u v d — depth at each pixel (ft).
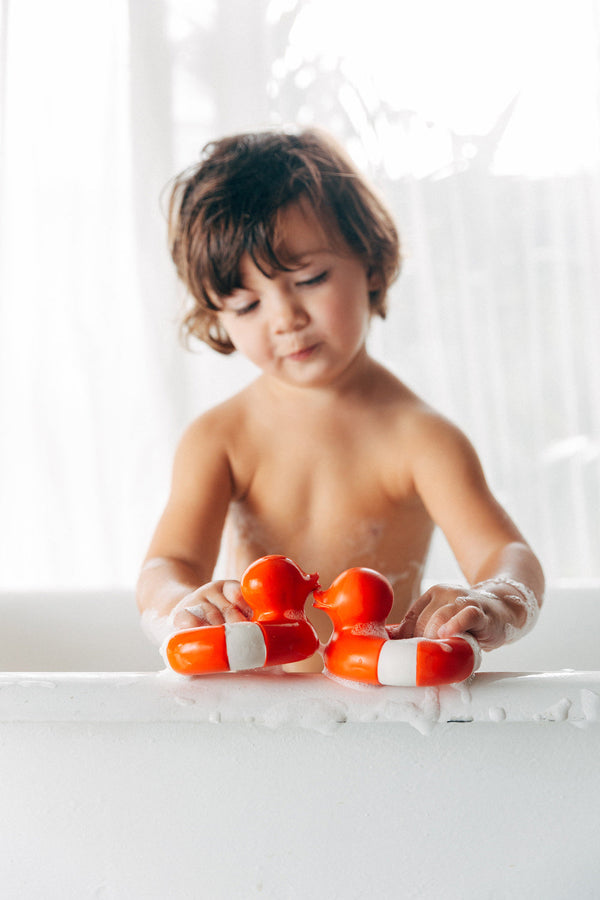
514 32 5.59
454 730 1.76
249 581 1.77
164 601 2.37
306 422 2.88
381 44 5.55
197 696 1.72
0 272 5.50
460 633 1.76
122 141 5.57
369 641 1.72
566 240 5.65
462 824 1.80
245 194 2.66
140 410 5.60
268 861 1.82
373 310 3.16
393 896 1.82
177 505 2.87
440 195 5.61
